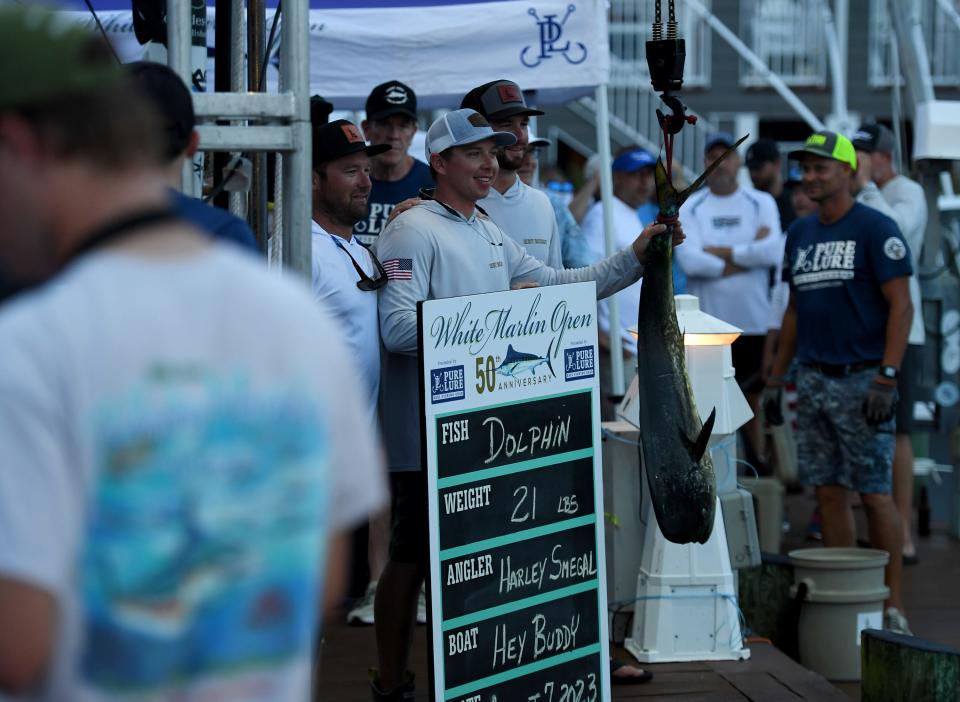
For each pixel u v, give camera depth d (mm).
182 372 2629
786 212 16328
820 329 10180
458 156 7262
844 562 9211
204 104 5418
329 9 11867
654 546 8664
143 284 2635
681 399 7035
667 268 7074
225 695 2664
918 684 7523
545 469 6719
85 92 2629
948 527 14148
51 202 2656
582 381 6895
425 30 11734
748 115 28922
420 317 6145
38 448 2469
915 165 13961
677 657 8547
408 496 7293
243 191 6867
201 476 2633
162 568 2590
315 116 9336
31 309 2570
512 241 7875
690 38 28609
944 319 13984
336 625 9836
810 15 28875
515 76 11648
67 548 2506
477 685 6379
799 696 7820
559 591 6777
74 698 2570
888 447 9930
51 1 2957
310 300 2902
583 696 6871
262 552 2703
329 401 2842
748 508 8844
